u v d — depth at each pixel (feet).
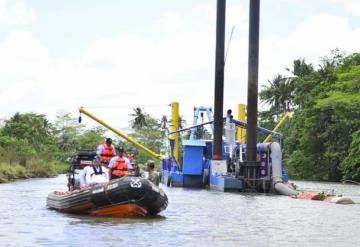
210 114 192.34
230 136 156.87
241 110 196.44
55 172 272.92
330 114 260.42
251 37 148.66
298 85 297.74
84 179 79.36
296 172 284.20
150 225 68.44
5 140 269.44
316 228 70.13
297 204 105.81
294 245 56.75
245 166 143.54
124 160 79.25
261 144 147.54
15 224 67.62
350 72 246.06
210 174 158.92
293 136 284.61
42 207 89.20
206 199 115.14
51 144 368.89
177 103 193.67
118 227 65.82
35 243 54.49
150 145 449.89
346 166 236.02
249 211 90.74
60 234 60.08
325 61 295.28
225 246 55.26
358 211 92.84
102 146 82.69
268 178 140.77
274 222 76.02
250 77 147.84
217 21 159.74
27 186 154.40
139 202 73.41
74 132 455.22
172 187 164.86
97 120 187.32
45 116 393.29
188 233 63.26
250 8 149.18
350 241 59.67
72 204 77.56
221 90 158.10
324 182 249.55
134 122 471.62
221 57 158.71
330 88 266.57
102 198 73.41
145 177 78.02
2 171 193.67
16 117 355.56
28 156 246.27
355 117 246.47
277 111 369.09
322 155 268.21
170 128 193.47
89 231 62.34
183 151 166.09
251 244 56.85
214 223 73.26
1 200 103.24
